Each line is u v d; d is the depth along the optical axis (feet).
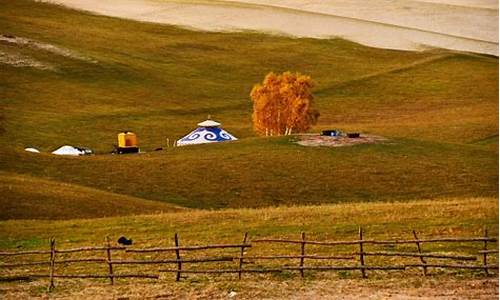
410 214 433.07
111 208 595.88
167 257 361.30
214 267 337.93
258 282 315.37
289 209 477.36
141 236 407.23
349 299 288.30
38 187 634.84
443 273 320.70
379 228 400.88
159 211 603.67
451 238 337.31
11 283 323.98
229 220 438.81
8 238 416.46
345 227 405.39
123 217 469.57
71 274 333.42
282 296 295.48
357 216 433.89
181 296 298.97
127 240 386.32
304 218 435.12
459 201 495.00
